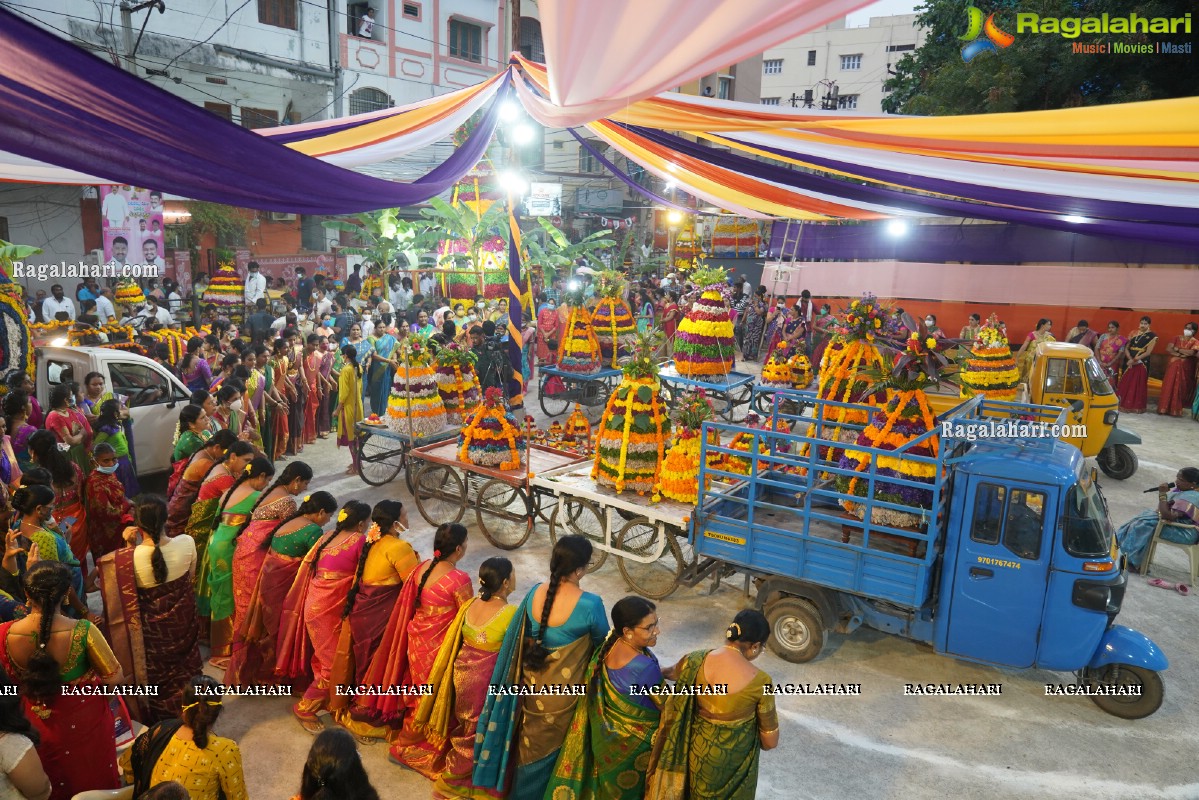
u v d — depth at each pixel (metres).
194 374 11.11
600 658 4.33
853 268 19.36
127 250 18.44
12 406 7.60
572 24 3.26
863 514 6.51
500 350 14.12
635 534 8.01
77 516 6.72
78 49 2.98
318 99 26.61
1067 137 4.64
